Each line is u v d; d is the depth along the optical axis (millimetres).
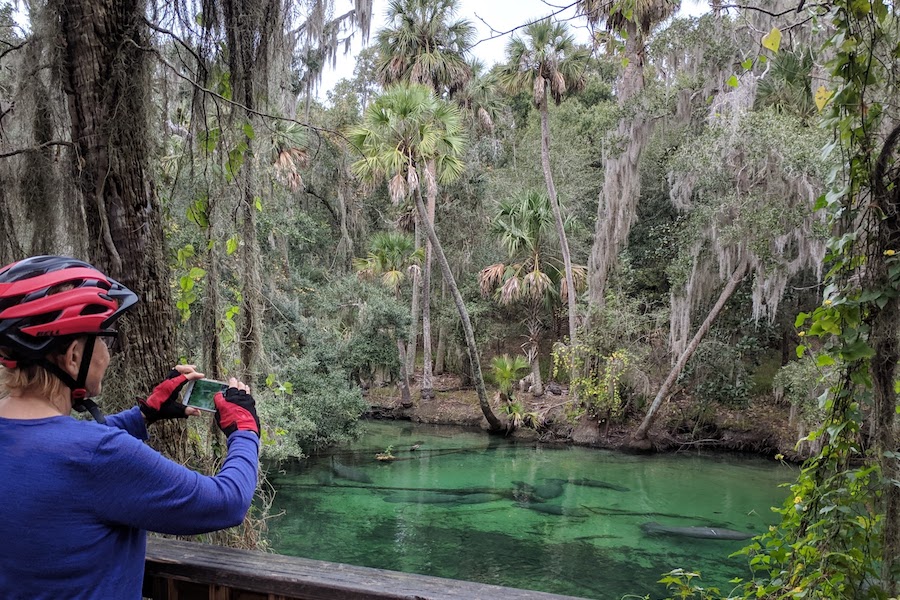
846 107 2252
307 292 15625
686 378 16406
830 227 2402
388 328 17609
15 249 2553
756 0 9133
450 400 19625
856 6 2152
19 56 2664
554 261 19969
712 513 10938
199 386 1315
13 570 923
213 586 1435
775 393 15703
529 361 19406
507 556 8805
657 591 7629
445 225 22031
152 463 979
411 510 10805
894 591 2051
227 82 2834
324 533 9609
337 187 21984
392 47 19172
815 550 2248
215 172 2904
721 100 13820
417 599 1262
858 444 2254
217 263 3072
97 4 2184
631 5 3088
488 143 23828
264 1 2859
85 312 1015
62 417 992
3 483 924
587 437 16250
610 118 16297
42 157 2461
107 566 976
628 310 16359
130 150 2258
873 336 2156
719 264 14008
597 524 10258
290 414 11469
